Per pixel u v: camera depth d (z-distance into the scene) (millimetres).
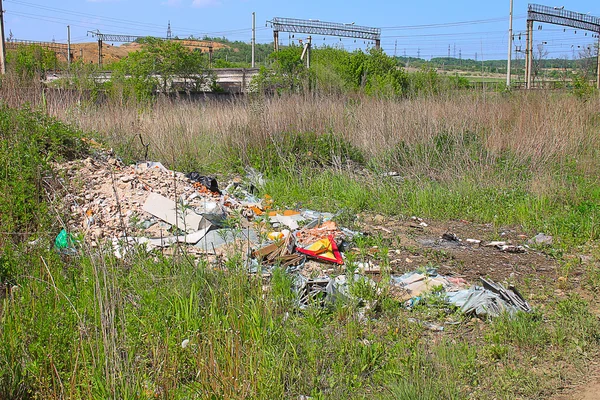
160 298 4836
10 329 4133
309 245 6902
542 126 12555
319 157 11484
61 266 5434
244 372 3939
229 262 5387
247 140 11562
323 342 4594
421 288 5809
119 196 7598
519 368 4449
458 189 10070
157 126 11875
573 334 4969
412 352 4504
